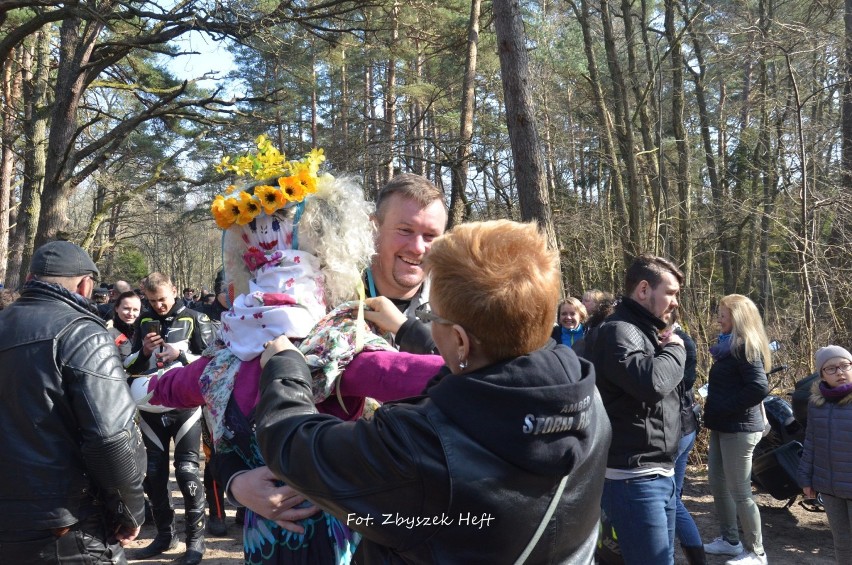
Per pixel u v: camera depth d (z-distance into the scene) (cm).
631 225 1523
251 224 174
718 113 1983
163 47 1212
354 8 1236
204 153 1661
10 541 239
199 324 477
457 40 1584
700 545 382
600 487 133
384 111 2241
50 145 1220
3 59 1170
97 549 254
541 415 119
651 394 284
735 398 438
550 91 1947
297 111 2233
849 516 381
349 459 122
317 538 158
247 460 163
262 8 1148
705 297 1386
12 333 245
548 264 129
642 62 1908
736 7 1373
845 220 1069
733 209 1543
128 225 2411
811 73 1356
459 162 1316
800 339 852
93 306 272
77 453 247
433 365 148
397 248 200
